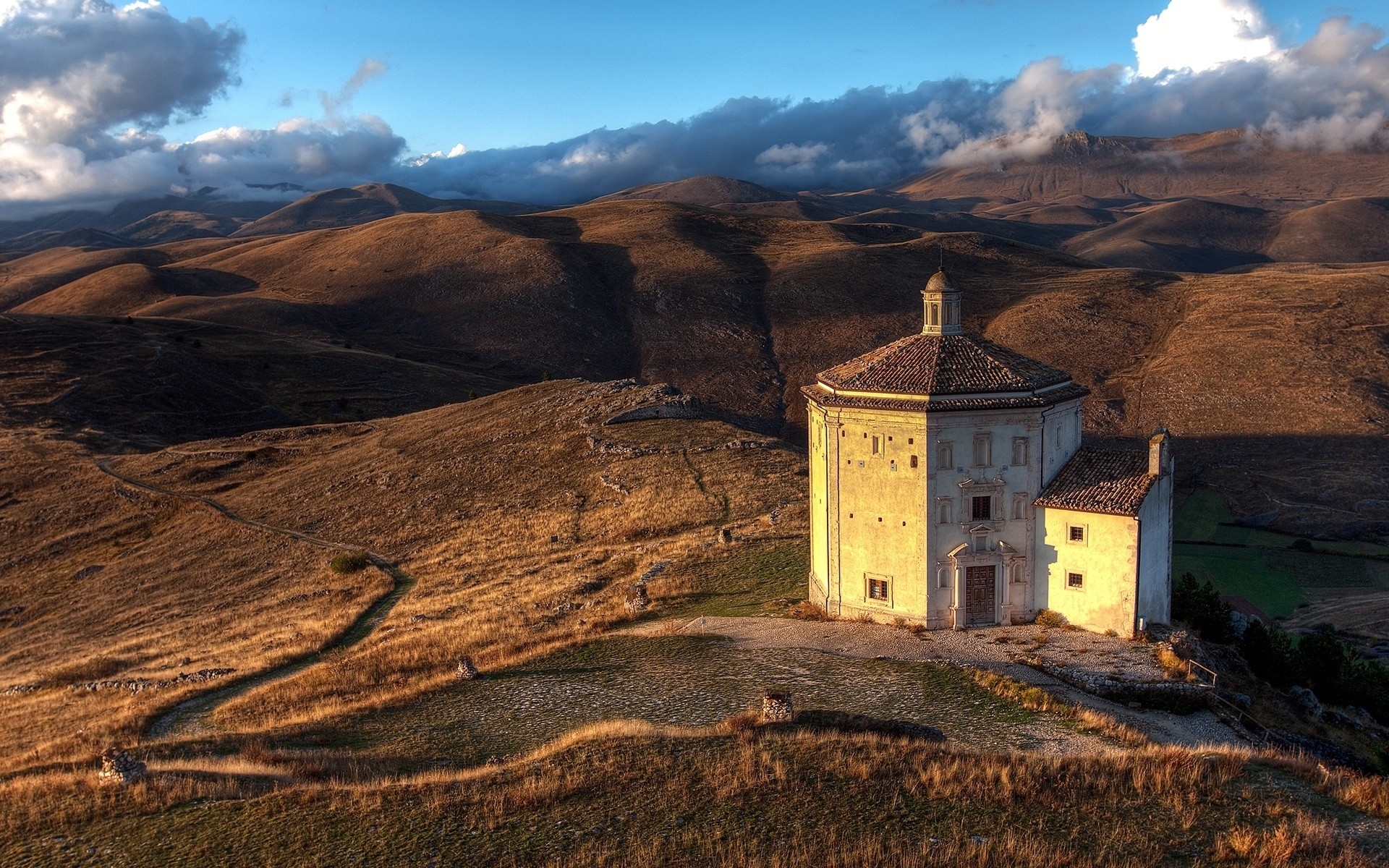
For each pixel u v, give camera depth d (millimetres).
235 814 26641
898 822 25672
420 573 71562
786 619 49125
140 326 196875
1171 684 38688
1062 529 45219
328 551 81000
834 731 32469
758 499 75688
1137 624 43938
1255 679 47469
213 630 63938
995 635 45062
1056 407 46406
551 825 25562
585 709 37969
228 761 31922
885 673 40250
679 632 47719
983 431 45156
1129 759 30062
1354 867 23578
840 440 47781
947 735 33844
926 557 45719
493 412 120500
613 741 31234
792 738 31250
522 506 84375
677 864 23531
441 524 83625
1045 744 33094
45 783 29609
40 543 96875
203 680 49406
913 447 45406
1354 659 60688
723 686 39625
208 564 82938
